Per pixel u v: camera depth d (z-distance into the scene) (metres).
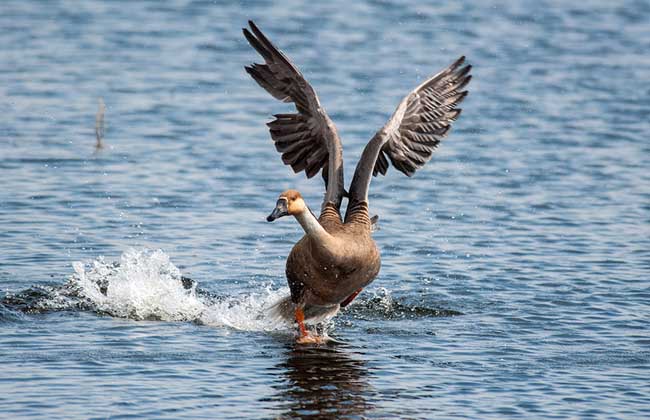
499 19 35.47
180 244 15.68
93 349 11.52
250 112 24.48
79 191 18.20
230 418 9.77
